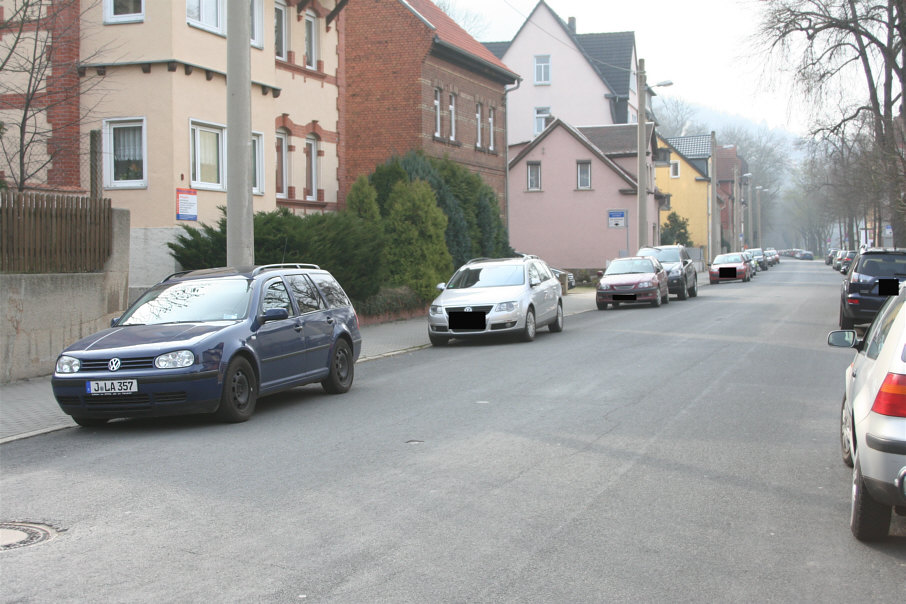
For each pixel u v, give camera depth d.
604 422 9.72
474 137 37.56
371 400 11.67
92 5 18.42
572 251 53.75
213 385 9.71
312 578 5.03
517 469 7.61
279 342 10.93
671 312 27.19
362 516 6.25
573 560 5.31
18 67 17.70
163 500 6.77
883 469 5.14
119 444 9.09
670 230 71.75
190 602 4.69
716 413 10.23
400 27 32.94
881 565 5.24
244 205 14.05
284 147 25.16
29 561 5.39
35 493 7.10
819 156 36.41
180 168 19.09
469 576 5.05
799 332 20.12
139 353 9.58
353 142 33.53
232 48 13.95
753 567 5.20
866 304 19.06
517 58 70.12
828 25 32.53
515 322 18.59
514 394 11.80
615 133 57.34
